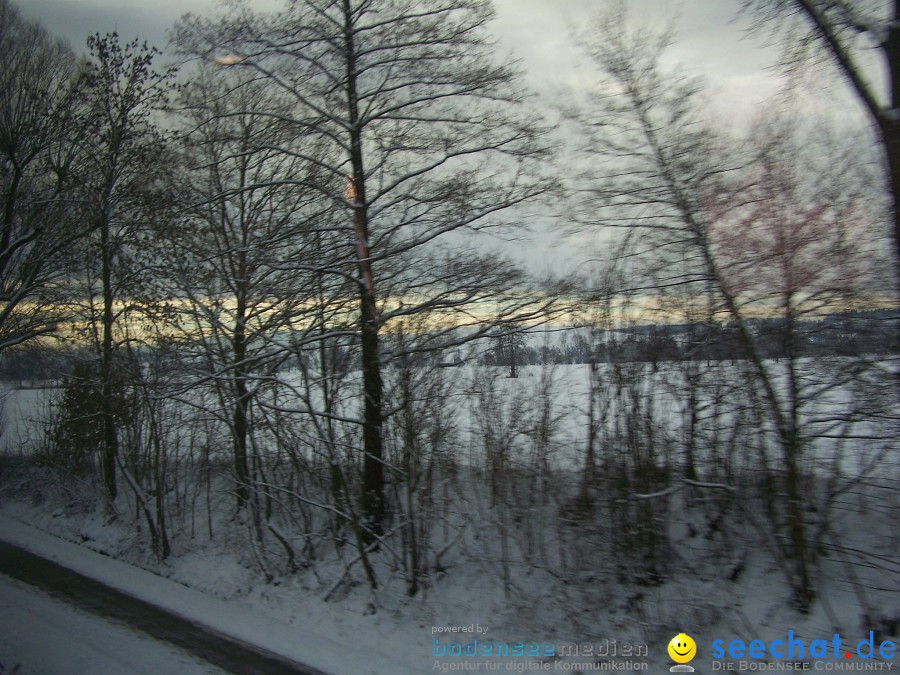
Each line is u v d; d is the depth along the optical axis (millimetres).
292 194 10578
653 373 8031
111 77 13641
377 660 6992
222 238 11000
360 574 8961
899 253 5996
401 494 9680
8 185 15211
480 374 8914
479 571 8508
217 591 9609
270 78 9250
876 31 5984
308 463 9906
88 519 13844
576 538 7941
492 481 8727
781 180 6945
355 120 9086
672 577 7535
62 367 15984
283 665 6844
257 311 10469
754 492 7652
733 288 7238
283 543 9508
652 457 7855
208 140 9469
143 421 11836
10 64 14625
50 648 7180
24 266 15305
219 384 10016
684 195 7809
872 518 7367
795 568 6844
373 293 9078
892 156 5969
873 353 6492
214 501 12523
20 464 17906
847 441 7090
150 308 11156
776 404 6914
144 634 7750
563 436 8578
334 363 9984
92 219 13758
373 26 8727
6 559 11570
